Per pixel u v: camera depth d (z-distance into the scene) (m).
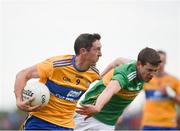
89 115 23.70
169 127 42.34
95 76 26.41
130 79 25.42
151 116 42.47
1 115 47.78
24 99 25.00
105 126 28.98
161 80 42.25
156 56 24.95
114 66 29.83
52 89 25.67
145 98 42.84
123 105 27.91
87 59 25.72
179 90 41.94
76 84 25.95
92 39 25.59
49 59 25.64
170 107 42.41
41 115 25.88
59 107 25.91
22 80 25.05
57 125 25.98
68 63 25.67
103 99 24.02
